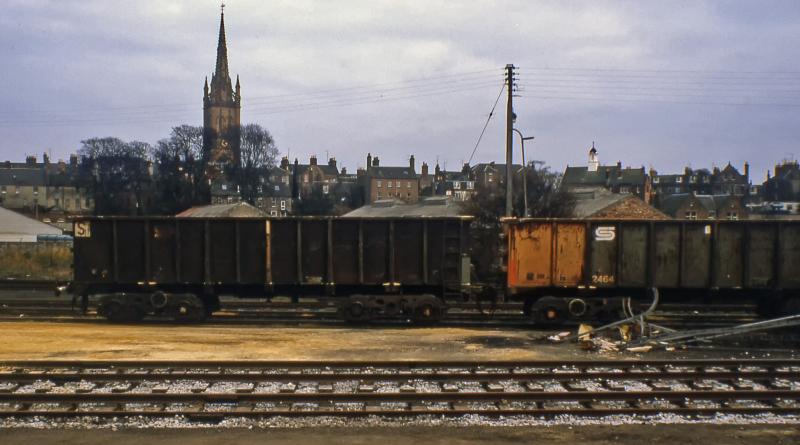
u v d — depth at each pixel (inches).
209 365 546.3
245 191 3619.6
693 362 559.8
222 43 5172.2
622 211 2087.8
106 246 836.6
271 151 3673.7
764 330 793.6
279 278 836.0
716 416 441.1
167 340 692.7
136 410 438.9
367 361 550.6
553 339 695.1
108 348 644.7
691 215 2950.3
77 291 843.4
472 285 836.0
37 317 846.5
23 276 1501.0
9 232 2262.6
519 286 823.1
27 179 4616.1
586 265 816.3
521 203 2027.6
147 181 3585.1
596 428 421.1
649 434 411.8
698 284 820.0
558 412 439.2
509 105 1194.0
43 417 428.5
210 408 448.8
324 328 794.8
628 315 802.2
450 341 699.4
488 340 706.8
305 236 836.6
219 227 836.6
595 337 691.4
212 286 837.2
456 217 829.8
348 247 836.0
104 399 457.1
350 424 422.3
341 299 829.2
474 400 465.7
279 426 418.3
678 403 468.1
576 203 2210.9
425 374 514.9
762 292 834.2
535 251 821.9
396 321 866.8
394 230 833.5
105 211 3516.2
